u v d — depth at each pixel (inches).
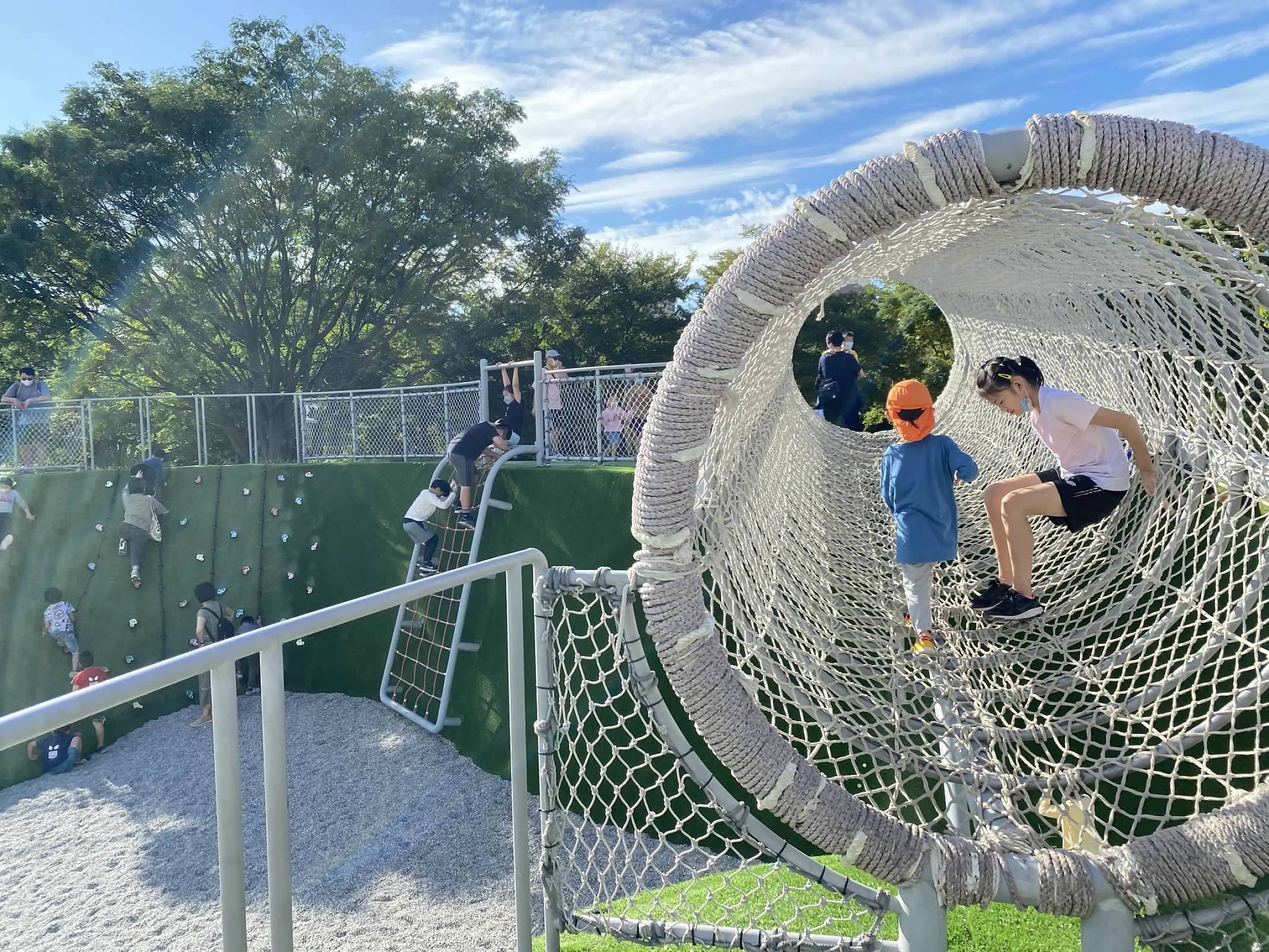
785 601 123.5
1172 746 104.7
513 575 103.9
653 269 1140.5
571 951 116.6
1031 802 114.3
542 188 1069.8
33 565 499.8
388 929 205.9
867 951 90.1
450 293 1098.1
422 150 965.8
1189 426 128.1
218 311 975.0
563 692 112.6
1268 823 76.2
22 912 252.7
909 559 131.8
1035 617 138.9
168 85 923.4
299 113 939.3
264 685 68.0
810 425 190.5
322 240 1015.0
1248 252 84.5
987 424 204.5
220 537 482.0
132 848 291.4
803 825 81.0
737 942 98.3
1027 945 109.7
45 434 547.8
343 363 1063.0
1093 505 132.1
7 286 895.7
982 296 169.2
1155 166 70.8
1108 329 137.9
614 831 213.8
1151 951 91.4
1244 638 109.7
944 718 116.0
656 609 80.4
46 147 867.4
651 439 79.2
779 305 75.9
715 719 79.7
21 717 47.9
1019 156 71.5
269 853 69.1
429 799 276.2
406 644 377.1
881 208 73.0
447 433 443.5
